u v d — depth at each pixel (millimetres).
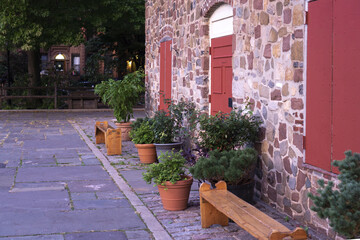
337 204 2949
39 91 20250
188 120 8469
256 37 5809
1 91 19672
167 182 5176
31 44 17625
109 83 11023
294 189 4922
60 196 5840
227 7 7016
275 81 5324
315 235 4395
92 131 12734
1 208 5270
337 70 4117
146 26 13000
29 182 6605
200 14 7926
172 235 4434
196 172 4996
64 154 9031
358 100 3850
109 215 5051
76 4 18047
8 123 14523
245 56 6168
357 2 3844
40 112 18547
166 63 10539
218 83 7438
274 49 5328
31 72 20406
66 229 4562
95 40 26734
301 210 4793
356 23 3863
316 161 4477
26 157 8641
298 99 4812
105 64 26812
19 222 4762
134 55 25719
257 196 5848
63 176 7035
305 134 4672
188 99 8797
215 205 4211
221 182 4770
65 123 14727
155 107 11867
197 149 6094
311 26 4523
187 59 8820
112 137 8875
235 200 4340
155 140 8195
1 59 26344
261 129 5691
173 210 5262
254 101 5914
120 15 19234
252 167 5191
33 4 17094
